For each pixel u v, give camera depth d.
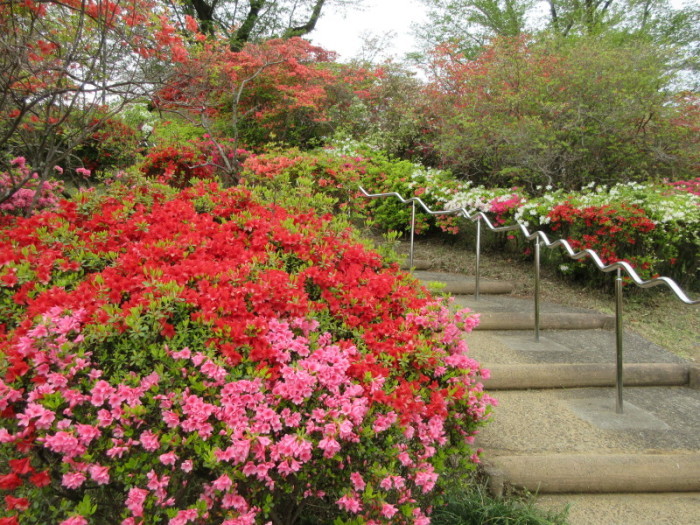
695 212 5.63
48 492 1.86
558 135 7.49
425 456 2.08
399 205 7.97
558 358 4.00
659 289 5.72
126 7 4.55
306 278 2.63
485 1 16.36
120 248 2.92
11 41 3.86
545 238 4.30
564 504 2.54
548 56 8.21
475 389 2.34
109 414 1.78
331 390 1.93
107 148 8.00
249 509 1.83
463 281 5.82
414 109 10.60
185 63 5.55
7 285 2.51
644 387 3.73
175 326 2.09
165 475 1.79
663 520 2.43
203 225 3.14
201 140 9.62
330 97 11.97
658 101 7.41
